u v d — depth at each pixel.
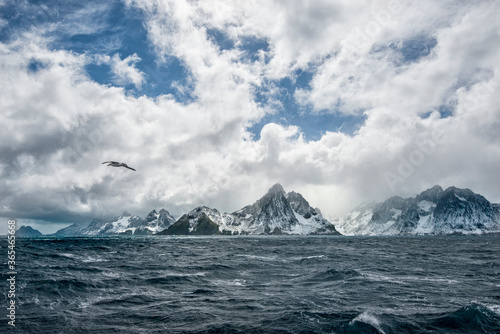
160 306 20.61
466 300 22.08
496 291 25.50
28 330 15.52
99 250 69.56
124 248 80.62
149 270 37.03
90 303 21.27
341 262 48.12
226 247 94.44
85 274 32.31
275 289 26.47
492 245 115.69
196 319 17.66
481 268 41.31
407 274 35.00
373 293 24.47
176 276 32.53
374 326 15.86
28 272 31.88
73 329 15.81
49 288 24.69
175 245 105.88
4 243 90.62
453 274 35.44
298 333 15.09
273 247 94.56
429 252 73.50
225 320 17.39
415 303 21.14
